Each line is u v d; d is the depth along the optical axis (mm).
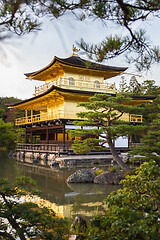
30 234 5016
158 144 17000
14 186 5910
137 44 4219
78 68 30000
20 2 3111
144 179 5137
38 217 5262
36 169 21422
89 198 11297
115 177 15312
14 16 3354
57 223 5527
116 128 16094
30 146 34500
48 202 10453
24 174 18531
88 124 18516
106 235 3625
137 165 23781
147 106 38062
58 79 31750
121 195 4590
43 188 13664
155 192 4594
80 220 6672
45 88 33688
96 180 15359
